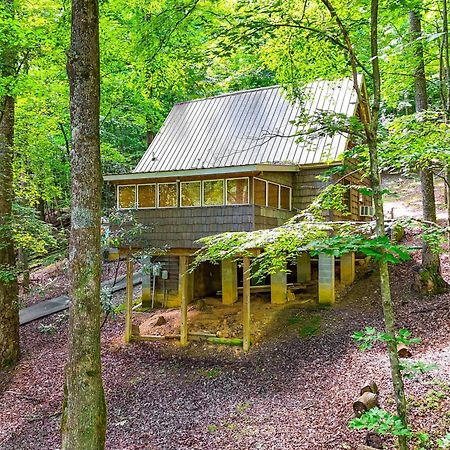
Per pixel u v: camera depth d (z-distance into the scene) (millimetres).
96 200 5324
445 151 5320
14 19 9359
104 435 5094
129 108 18906
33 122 14688
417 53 8344
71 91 5348
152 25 5906
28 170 16125
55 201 23047
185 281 12148
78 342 5078
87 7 5305
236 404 8375
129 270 12719
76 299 5137
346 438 5973
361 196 15906
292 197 13406
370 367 8125
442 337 8812
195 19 5910
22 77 10562
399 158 5672
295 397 8016
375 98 4492
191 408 8570
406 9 6949
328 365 9047
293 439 6398
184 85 6625
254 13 5074
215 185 11875
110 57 11500
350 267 13477
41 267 20312
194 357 11141
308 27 5246
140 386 9953
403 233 15031
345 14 5953
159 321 13289
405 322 10031
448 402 5902
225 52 5602
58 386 10336
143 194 13195
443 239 4945
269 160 13289
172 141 16062
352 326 10664
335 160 11391
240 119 15578
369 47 6508
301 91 7410
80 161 5277
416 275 11398
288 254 5582
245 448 6535
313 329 11062
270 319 12227
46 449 7852
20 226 11859
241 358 10664
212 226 11766
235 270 14344
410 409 5953
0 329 11656
